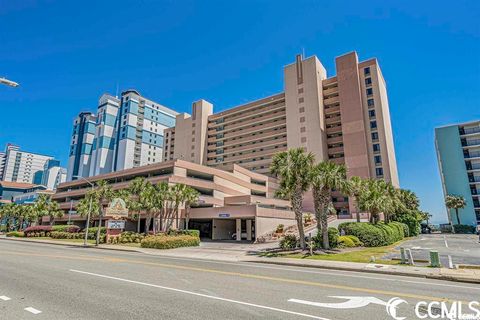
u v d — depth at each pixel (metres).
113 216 38.41
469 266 15.55
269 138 85.81
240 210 42.06
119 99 151.62
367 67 74.88
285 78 83.62
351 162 70.25
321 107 77.38
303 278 12.32
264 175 75.88
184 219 49.41
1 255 19.73
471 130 81.25
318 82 78.56
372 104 72.25
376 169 68.62
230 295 8.64
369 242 29.08
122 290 9.13
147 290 9.17
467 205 76.69
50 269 13.56
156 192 43.78
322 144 73.56
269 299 8.21
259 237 37.94
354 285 10.81
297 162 25.92
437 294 9.52
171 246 30.44
